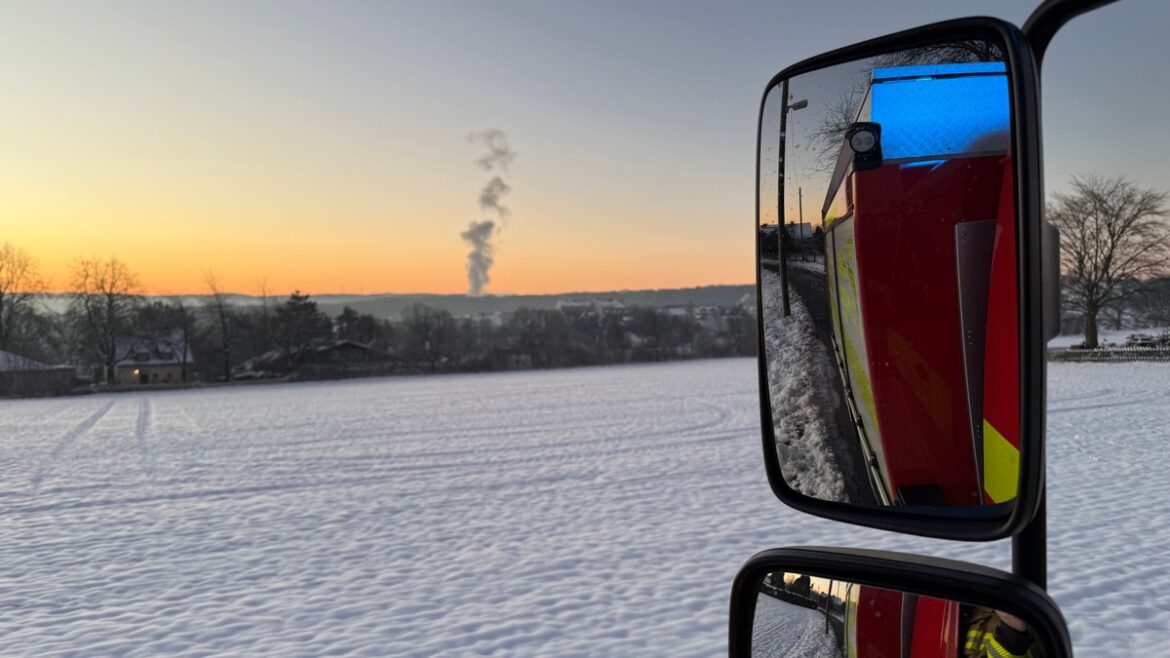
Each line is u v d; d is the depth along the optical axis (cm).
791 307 116
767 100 119
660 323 10138
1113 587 526
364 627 551
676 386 4325
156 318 8262
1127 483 739
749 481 1150
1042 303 82
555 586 634
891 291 102
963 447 96
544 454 1609
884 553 106
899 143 99
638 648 484
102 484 1452
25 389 6906
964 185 94
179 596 663
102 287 7956
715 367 7288
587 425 2242
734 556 705
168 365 8150
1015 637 90
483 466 1465
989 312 93
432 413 3047
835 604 108
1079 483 754
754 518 873
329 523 972
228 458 1809
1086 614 484
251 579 712
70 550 880
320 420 2950
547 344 9681
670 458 1458
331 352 8731
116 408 4578
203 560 801
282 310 8525
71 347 8025
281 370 8419
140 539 927
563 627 530
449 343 9425
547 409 2986
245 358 8406
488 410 3081
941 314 97
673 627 520
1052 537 644
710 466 1330
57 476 1600
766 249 120
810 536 761
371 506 1085
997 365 92
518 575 676
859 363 104
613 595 601
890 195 99
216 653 514
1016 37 86
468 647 499
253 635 546
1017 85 85
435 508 1045
